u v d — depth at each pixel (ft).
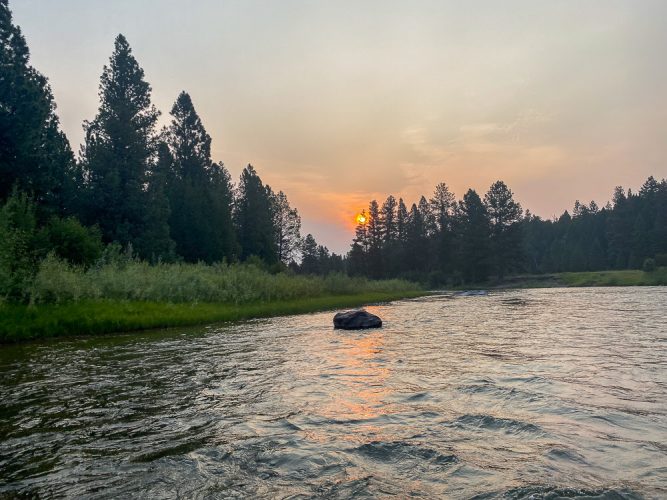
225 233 231.50
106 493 15.25
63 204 150.30
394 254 386.11
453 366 35.70
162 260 167.02
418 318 81.71
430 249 391.04
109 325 63.46
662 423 21.27
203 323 75.77
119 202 163.12
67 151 172.14
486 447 18.52
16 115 116.16
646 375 31.32
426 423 21.80
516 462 16.90
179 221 212.84
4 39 122.21
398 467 16.78
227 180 302.04
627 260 380.99
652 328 58.23
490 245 335.88
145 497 14.88
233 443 19.74
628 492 14.23
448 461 17.16
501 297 165.68
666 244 344.90
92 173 162.61
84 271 91.71
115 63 173.37
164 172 224.94
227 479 16.12
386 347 46.55
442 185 400.06
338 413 23.86
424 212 430.20
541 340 49.26
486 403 24.95
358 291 175.73
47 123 144.77
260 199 288.92
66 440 20.48
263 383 31.12
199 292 96.27
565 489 14.46
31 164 118.52
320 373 34.04
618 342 46.57
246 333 61.00
